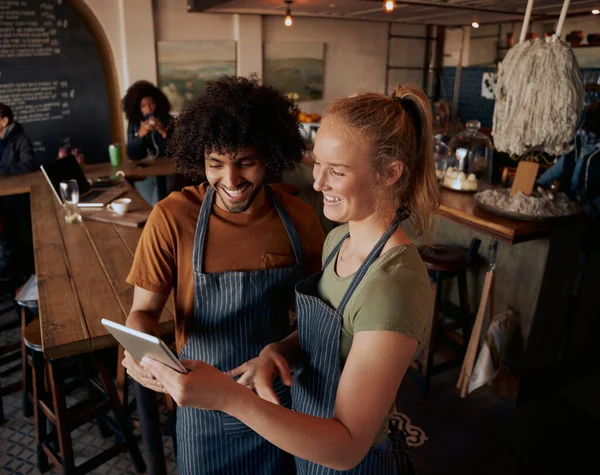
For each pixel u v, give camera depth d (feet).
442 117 21.79
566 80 7.01
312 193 14.67
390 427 3.98
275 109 3.96
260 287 4.27
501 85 7.72
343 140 2.81
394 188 3.06
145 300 4.23
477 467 7.45
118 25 17.35
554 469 7.43
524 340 8.68
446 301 10.25
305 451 2.60
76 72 17.04
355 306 2.91
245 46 19.85
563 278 8.70
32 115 16.39
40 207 9.36
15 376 9.68
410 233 10.21
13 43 15.49
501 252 8.91
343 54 22.59
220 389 2.73
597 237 8.91
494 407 8.83
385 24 23.26
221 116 3.68
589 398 9.09
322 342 3.28
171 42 18.44
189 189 4.42
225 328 4.33
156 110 14.24
